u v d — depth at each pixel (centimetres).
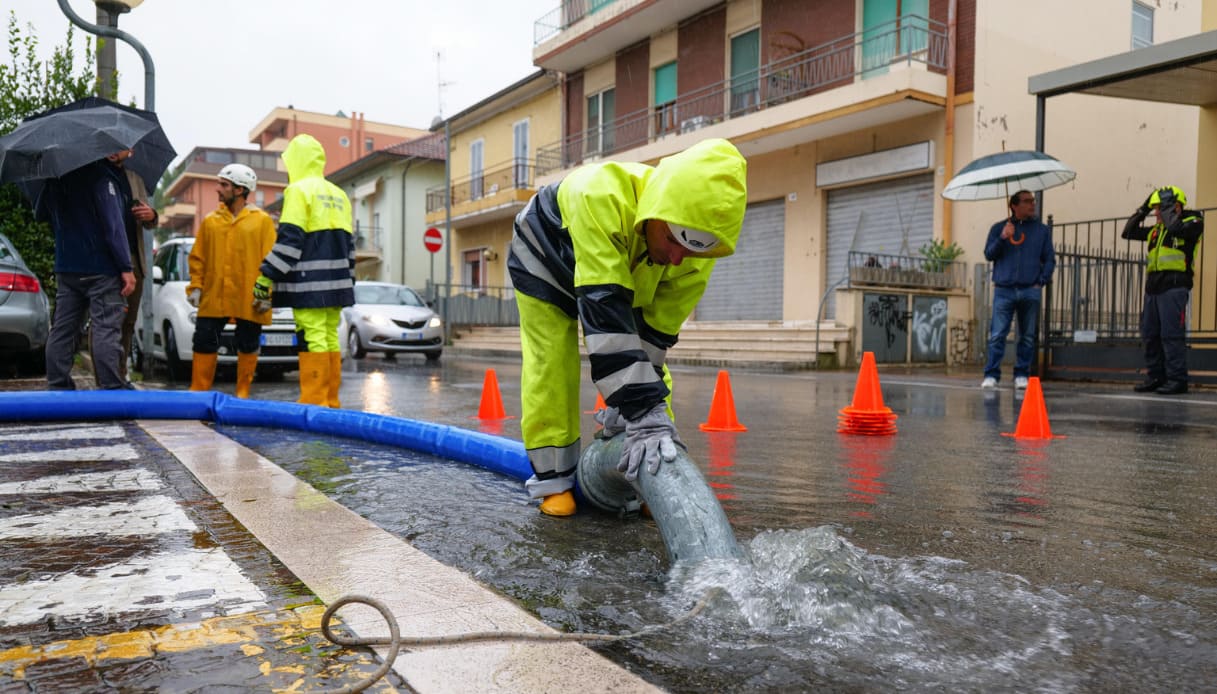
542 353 272
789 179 1608
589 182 235
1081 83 896
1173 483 340
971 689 144
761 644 163
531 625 169
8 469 353
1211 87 926
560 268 261
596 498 273
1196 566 219
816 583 186
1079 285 996
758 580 191
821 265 1555
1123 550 235
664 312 271
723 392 527
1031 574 211
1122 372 888
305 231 563
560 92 2250
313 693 139
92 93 923
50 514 269
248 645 159
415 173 3128
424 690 139
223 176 615
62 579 200
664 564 219
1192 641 166
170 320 843
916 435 494
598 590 198
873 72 1450
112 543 233
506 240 2533
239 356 641
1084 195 1486
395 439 432
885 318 1256
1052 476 355
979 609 184
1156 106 1623
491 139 2648
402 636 162
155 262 1007
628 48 1997
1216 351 815
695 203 212
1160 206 766
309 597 187
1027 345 818
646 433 227
